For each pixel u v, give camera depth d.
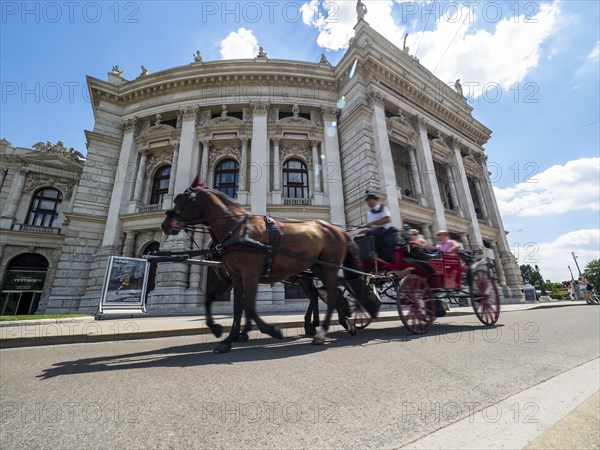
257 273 3.72
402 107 19.31
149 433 1.56
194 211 4.14
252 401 1.97
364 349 3.64
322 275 4.44
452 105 22.95
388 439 1.49
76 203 16.61
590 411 1.85
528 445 1.43
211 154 17.67
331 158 17.44
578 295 22.42
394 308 13.29
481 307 6.06
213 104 18.11
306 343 4.20
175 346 4.28
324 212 16.36
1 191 21.70
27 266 20.67
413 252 5.32
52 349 4.18
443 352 3.44
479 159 25.30
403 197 17.02
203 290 14.50
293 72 18.77
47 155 23.09
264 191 16.14
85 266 15.75
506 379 2.46
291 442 1.46
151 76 18.78
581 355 3.36
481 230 22.25
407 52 22.34
